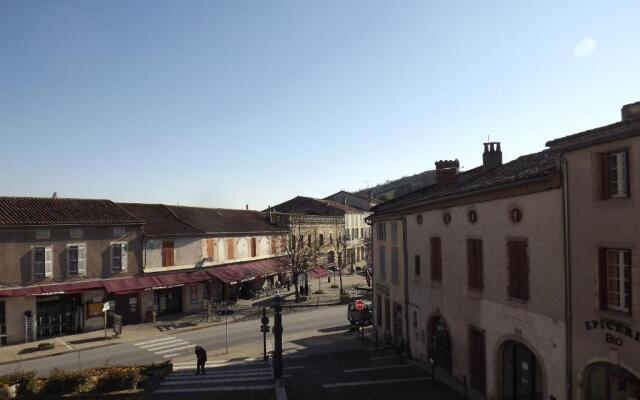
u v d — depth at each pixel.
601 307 11.24
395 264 25.14
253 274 42.00
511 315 14.65
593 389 11.65
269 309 39.19
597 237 11.30
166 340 29.44
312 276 48.50
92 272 31.12
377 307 28.94
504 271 15.01
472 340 17.12
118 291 31.17
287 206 69.88
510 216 14.68
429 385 18.02
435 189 24.27
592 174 11.45
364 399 16.47
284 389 17.67
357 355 24.64
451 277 18.61
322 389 18.02
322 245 52.88
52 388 16.28
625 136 10.44
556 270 12.68
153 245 35.19
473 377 17.02
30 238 28.36
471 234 17.00
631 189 10.44
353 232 69.44
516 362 14.88
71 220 30.14
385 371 20.53
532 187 13.47
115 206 34.78
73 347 27.28
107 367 19.31
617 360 10.73
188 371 22.14
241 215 51.00
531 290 13.67
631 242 10.41
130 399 16.14
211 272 38.69
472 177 21.81
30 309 28.25
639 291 10.24
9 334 27.45
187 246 37.75
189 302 37.47
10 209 29.14
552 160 14.58
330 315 37.38
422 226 21.45
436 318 20.33
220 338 30.06
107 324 31.69
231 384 19.05
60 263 29.59
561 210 12.50
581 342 11.75
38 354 25.80
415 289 22.30
